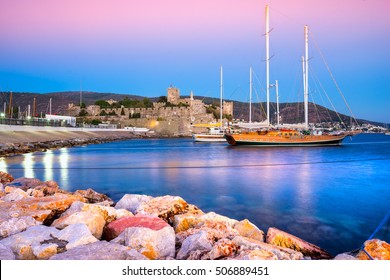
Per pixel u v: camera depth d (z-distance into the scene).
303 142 66.81
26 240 6.84
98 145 79.44
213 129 97.06
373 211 14.74
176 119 167.00
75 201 10.01
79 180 24.05
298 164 37.38
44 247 6.54
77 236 7.00
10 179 18.23
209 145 81.56
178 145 81.62
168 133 165.50
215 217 9.50
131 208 11.53
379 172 30.27
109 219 9.36
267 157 46.50
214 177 26.20
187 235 8.31
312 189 20.83
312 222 12.78
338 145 70.06
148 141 111.69
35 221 8.30
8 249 6.38
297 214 14.10
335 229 11.82
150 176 26.42
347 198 17.88
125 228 8.12
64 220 8.17
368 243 7.30
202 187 21.25
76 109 188.50
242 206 15.67
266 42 64.88
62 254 6.16
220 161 40.53
